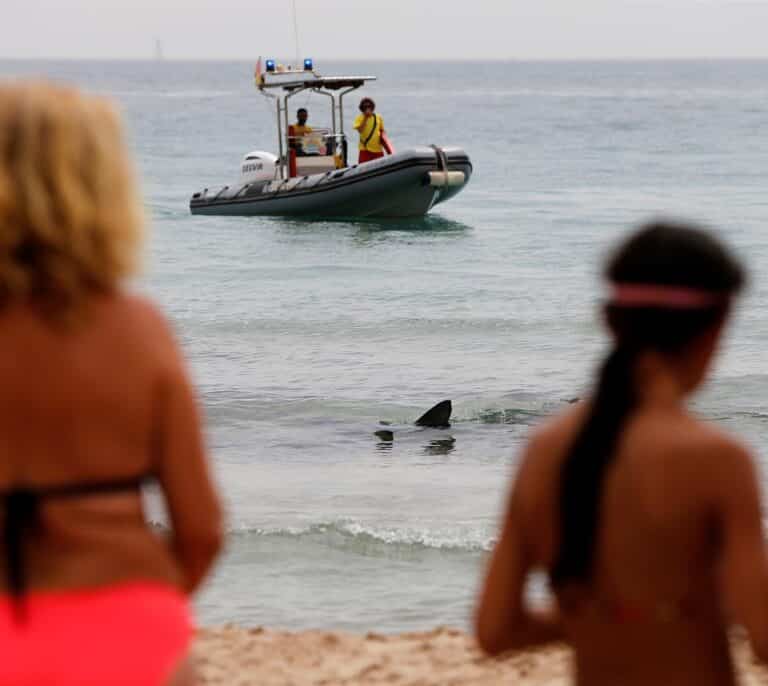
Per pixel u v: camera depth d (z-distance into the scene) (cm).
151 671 647
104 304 670
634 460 650
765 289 7138
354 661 1791
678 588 650
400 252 8531
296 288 7294
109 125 677
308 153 9456
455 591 2505
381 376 5044
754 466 648
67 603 646
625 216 10675
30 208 645
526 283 7462
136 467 671
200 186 13375
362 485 3356
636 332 666
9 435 651
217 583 2541
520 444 3856
